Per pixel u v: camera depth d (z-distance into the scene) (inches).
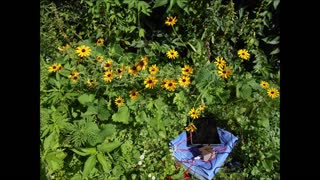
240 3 69.4
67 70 58.6
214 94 59.4
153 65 59.1
